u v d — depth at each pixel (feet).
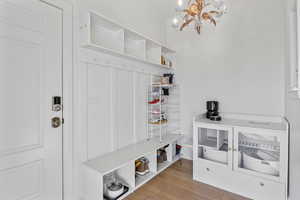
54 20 4.66
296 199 4.17
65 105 4.93
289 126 5.20
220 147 6.57
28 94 4.19
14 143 3.95
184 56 9.27
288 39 5.36
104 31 6.07
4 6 3.76
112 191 5.41
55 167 4.73
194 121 7.15
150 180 6.97
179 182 6.84
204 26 8.48
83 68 5.38
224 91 8.02
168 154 8.43
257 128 5.67
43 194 4.47
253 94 7.25
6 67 3.82
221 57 8.07
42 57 4.44
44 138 4.50
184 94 9.30
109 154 6.22
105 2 6.14
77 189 5.24
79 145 5.29
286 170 5.17
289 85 5.19
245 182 5.87
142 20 8.14
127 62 7.07
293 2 4.41
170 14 9.71
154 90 8.58
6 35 3.81
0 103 3.73
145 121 8.20
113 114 6.46
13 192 3.93
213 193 6.07
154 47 8.55
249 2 7.26
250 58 7.29
